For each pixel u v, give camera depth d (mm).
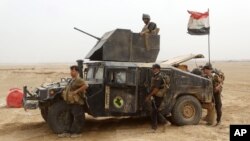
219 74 12055
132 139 9359
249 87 25766
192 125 10922
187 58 12453
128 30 11047
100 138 9750
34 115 13703
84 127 11156
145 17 11492
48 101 10273
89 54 11250
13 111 14773
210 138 9547
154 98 10289
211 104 11391
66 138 9820
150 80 10625
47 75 38344
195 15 14727
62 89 10055
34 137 9984
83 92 9875
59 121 10070
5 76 37562
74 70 9859
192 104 11109
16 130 10938
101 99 10328
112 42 10852
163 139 9383
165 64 11070
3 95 22016
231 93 21641
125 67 10484
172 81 10891
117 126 11227
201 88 11219
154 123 10375
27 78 35906
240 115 13156
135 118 12453
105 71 10359
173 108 10938
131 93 10539
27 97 10359
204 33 14633
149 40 11297
